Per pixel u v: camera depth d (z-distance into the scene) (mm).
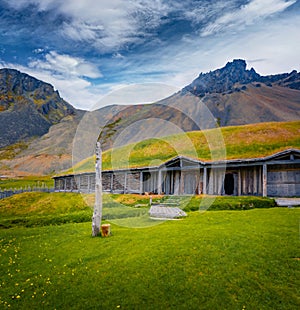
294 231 15000
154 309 9094
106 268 11992
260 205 25688
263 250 12453
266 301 9156
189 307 9055
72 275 11734
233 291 9695
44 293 10555
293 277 10320
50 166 161625
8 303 10133
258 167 32344
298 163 30234
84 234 18266
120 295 9961
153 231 16906
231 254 12195
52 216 28438
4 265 13703
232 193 36375
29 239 18469
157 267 11547
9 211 40188
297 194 30000
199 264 11508
